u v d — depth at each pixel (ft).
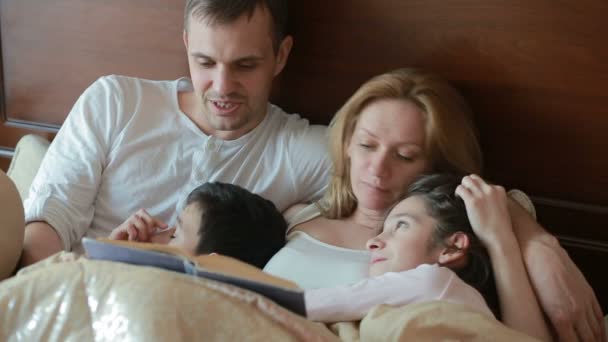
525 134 4.67
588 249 4.80
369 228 4.39
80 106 4.81
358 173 4.28
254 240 4.18
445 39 4.59
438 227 3.74
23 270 3.12
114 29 5.20
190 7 4.37
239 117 4.57
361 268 4.03
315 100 5.01
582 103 4.50
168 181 4.76
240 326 2.60
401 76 4.36
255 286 2.68
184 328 2.58
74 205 4.56
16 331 2.67
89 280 2.68
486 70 4.58
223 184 4.31
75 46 5.32
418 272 3.51
